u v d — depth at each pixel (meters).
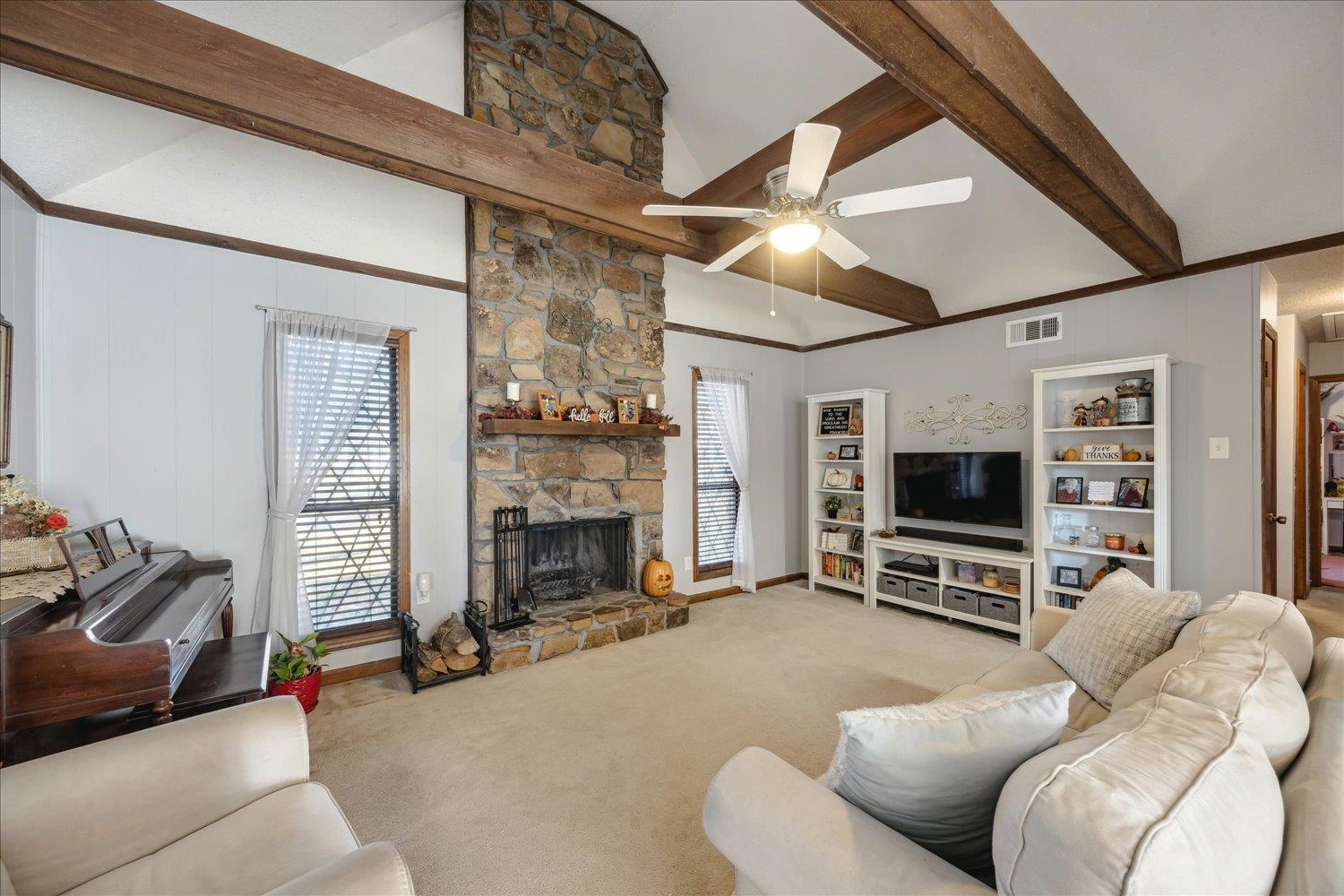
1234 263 3.38
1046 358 4.22
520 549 3.86
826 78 3.55
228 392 3.01
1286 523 4.43
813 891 1.01
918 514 4.88
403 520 3.51
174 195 2.88
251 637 2.54
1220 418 3.43
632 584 4.43
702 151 4.61
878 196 2.21
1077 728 1.81
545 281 3.95
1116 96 2.72
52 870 1.20
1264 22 2.33
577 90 3.99
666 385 4.88
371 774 2.32
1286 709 1.13
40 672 1.61
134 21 1.83
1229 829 0.77
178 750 1.39
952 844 1.13
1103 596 2.23
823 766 2.38
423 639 3.55
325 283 3.28
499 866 1.82
